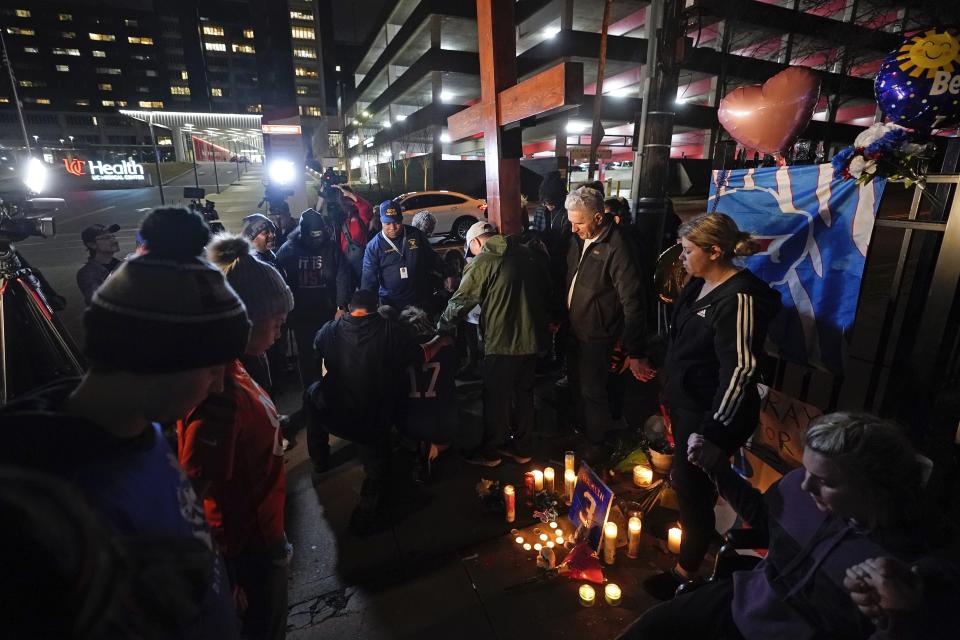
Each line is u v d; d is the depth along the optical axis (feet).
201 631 2.32
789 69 8.20
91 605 1.74
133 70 297.94
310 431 9.30
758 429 7.79
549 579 7.18
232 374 4.12
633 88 101.76
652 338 13.98
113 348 1.97
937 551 2.92
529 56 87.35
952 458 6.25
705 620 4.36
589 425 10.00
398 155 123.75
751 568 4.82
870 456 2.85
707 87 88.58
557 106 7.99
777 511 3.89
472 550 7.84
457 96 114.93
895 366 6.87
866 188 6.77
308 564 7.62
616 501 8.48
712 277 5.93
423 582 7.23
